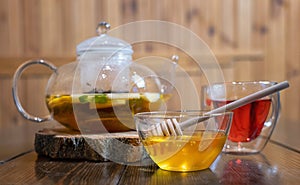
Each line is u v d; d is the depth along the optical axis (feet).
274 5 6.93
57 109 2.39
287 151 2.46
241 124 2.33
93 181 1.70
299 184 1.60
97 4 6.81
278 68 6.95
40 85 6.68
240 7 6.90
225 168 1.94
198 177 1.75
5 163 2.15
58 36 6.77
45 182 1.69
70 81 2.38
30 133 4.18
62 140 2.17
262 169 1.90
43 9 6.75
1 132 4.38
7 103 6.73
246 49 6.91
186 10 6.83
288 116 6.95
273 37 6.94
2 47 6.72
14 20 6.73
